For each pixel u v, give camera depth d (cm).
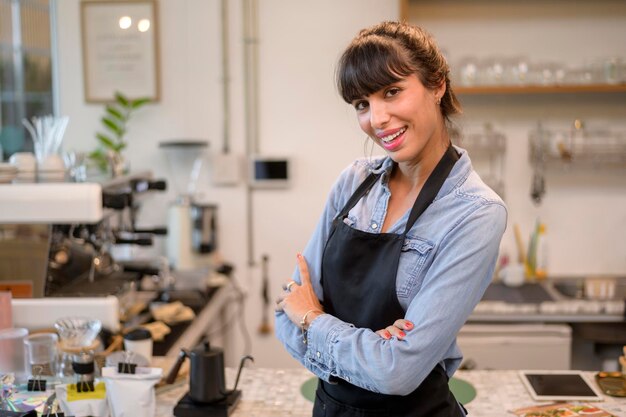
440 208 138
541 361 301
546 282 346
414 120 133
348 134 351
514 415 179
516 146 352
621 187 352
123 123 352
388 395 142
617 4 341
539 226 350
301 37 346
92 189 223
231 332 364
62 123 266
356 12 344
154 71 348
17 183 230
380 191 151
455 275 132
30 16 352
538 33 345
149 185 281
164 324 268
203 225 328
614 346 313
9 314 217
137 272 285
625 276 353
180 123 353
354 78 133
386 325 142
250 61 348
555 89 319
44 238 226
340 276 148
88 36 347
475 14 346
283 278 361
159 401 192
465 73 329
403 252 140
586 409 181
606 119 348
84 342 201
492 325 305
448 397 146
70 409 172
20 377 199
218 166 351
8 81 355
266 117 352
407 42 133
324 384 151
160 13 347
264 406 189
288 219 357
